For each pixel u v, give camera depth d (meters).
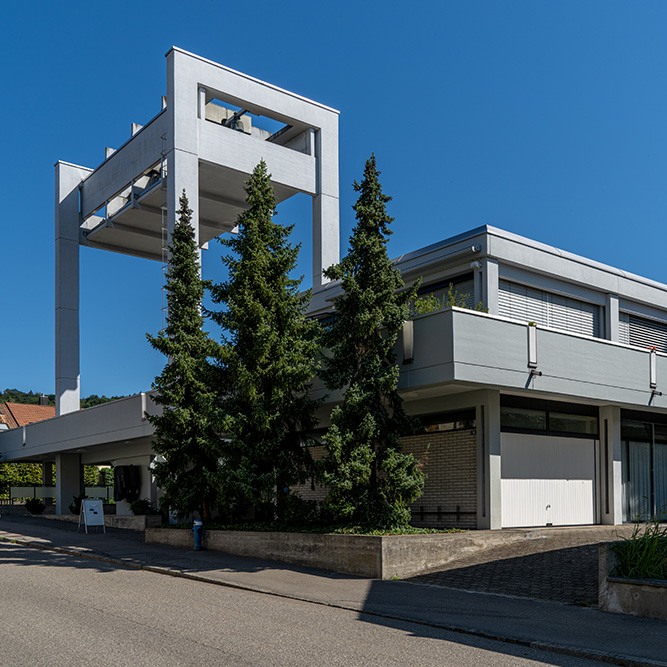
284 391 18.17
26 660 7.83
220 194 33.12
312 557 15.68
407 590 12.75
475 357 16.11
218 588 13.49
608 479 20.14
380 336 16.73
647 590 10.32
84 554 18.75
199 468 20.27
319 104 32.34
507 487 17.91
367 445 15.81
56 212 37.78
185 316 20.89
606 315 22.92
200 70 28.88
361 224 16.81
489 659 8.12
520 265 20.45
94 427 30.55
